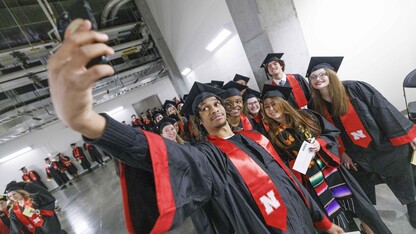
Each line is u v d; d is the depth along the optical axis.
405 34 3.22
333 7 3.22
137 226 0.69
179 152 0.80
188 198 0.77
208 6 4.70
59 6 6.79
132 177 0.74
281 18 3.28
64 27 0.41
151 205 0.72
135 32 9.73
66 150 11.23
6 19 6.18
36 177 10.16
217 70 6.01
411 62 3.32
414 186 1.72
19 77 7.19
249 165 1.03
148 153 0.71
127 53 10.20
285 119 1.63
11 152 10.08
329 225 1.24
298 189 1.14
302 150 1.47
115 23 9.39
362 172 1.92
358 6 3.16
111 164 10.69
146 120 12.37
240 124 2.20
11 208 3.09
